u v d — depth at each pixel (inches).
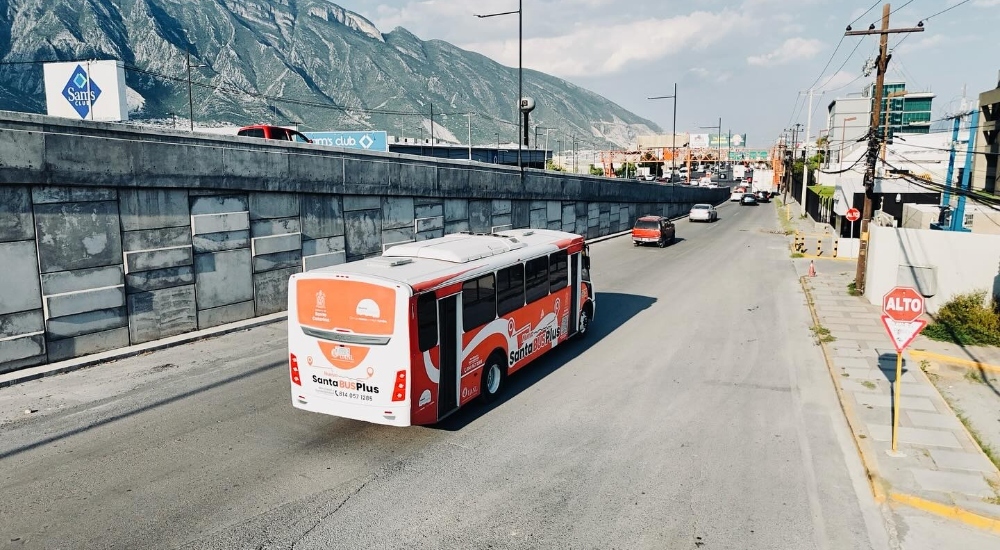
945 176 1657.2
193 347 572.4
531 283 517.0
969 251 725.3
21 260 474.3
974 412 458.3
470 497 313.3
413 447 374.6
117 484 319.0
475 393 439.2
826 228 1790.1
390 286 368.8
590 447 376.8
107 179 520.1
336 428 401.1
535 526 286.5
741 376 519.5
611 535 280.1
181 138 575.2
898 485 327.9
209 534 275.4
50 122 478.3
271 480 327.3
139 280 557.3
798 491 325.1
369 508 300.7
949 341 619.8
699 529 286.5
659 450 373.4
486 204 1106.1
